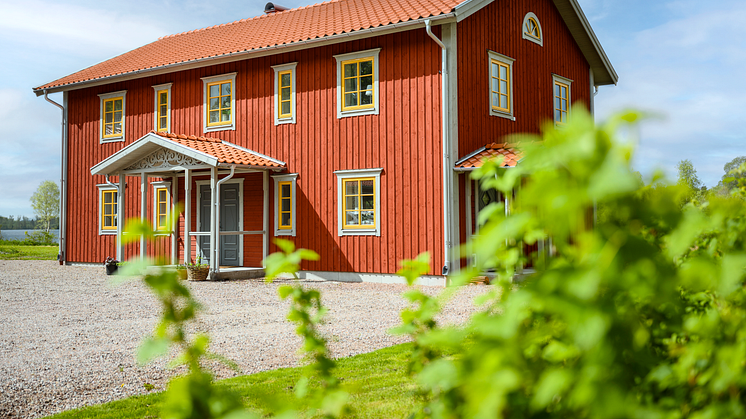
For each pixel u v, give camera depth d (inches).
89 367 240.7
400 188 539.8
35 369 238.2
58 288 530.9
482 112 555.8
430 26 515.2
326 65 589.0
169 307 41.4
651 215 29.5
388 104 549.6
